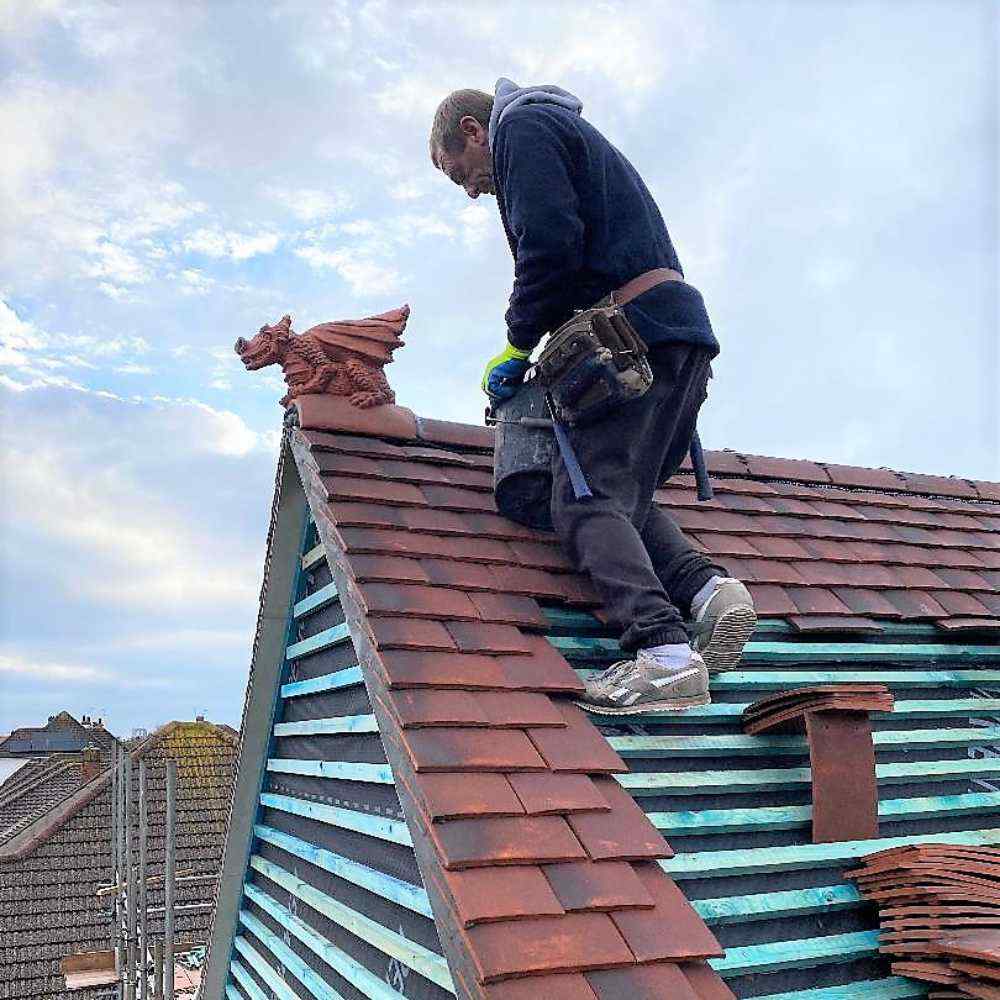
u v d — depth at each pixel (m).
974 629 4.04
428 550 3.11
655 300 2.92
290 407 3.78
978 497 5.59
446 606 2.88
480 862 2.08
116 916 11.36
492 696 2.61
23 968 11.58
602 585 2.90
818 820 2.85
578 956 1.94
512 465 3.27
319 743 4.02
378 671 2.60
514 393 3.27
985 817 3.29
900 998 2.52
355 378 3.75
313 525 4.09
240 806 4.79
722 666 3.08
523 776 2.37
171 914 7.79
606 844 2.24
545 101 3.01
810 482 5.02
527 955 1.91
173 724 16.38
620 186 2.99
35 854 13.66
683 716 3.07
